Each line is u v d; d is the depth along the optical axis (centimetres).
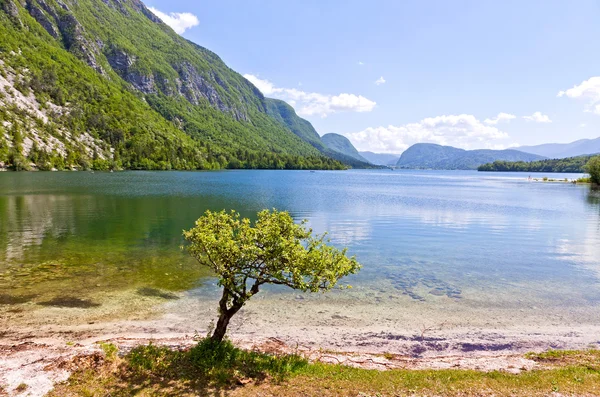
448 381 1010
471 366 1157
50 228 3478
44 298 1700
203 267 2261
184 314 1577
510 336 1461
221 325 1123
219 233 1073
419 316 1641
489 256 2825
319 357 1195
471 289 2023
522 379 1025
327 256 1058
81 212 4572
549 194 9438
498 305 1794
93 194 6844
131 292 1814
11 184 8606
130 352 1089
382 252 2903
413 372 1077
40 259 2375
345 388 957
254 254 1029
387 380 1011
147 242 2942
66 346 1195
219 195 7325
